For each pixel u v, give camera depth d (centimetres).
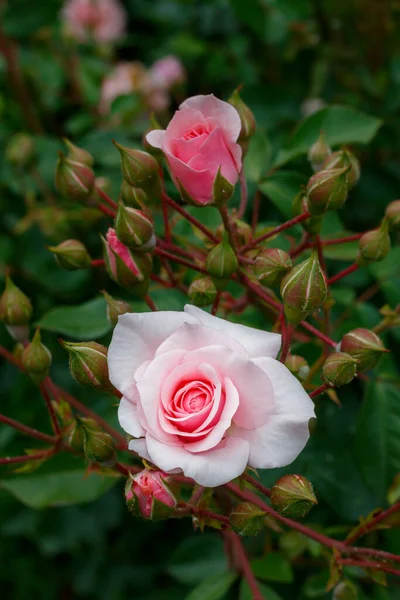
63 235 77
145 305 62
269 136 78
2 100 88
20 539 86
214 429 46
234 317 61
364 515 62
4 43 87
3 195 84
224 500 55
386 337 64
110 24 102
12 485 62
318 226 56
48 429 69
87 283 79
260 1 82
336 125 64
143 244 53
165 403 47
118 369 48
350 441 63
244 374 47
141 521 83
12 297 58
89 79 94
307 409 47
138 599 83
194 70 100
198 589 61
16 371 82
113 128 82
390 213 57
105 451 51
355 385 67
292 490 48
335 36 85
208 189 53
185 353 47
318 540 55
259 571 61
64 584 87
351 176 59
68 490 62
